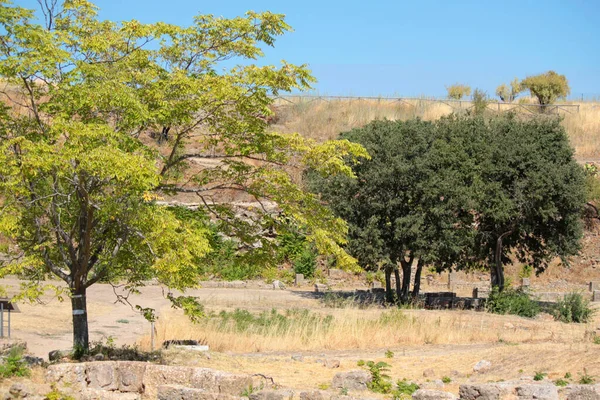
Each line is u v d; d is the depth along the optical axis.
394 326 23.14
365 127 33.47
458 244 31.39
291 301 32.56
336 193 31.58
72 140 13.74
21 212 14.50
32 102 15.27
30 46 14.44
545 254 34.31
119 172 13.49
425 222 31.42
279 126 54.59
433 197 30.66
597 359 15.79
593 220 44.47
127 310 28.45
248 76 15.55
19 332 21.64
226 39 16.53
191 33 16.42
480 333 23.08
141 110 14.66
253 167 17.28
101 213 14.78
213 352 18.80
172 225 14.21
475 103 56.91
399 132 32.78
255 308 29.45
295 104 57.56
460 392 12.38
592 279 41.66
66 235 15.55
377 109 57.19
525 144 31.59
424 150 32.28
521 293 31.64
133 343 20.78
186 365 16.56
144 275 16.25
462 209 31.67
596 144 52.00
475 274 43.44
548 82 64.12
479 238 33.00
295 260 40.91
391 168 30.80
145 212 14.29
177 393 12.03
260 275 39.97
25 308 26.20
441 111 57.09
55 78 15.16
